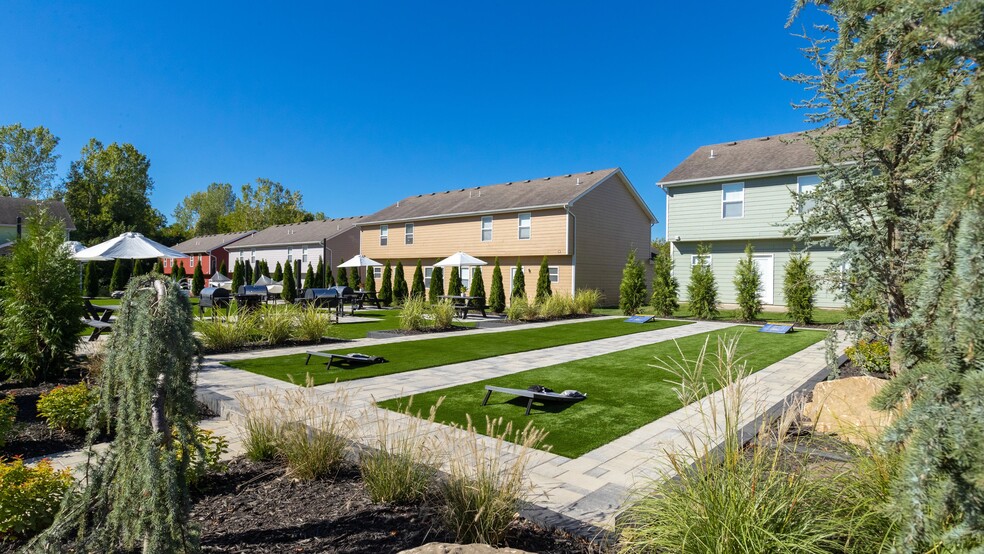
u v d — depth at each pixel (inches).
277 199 2682.1
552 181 1064.2
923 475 52.6
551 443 191.0
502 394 272.4
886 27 70.6
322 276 1339.8
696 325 601.0
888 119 68.6
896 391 60.6
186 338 92.5
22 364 285.0
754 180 730.8
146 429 86.0
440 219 1099.9
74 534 108.6
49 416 202.8
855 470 108.5
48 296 293.7
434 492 128.7
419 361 374.6
